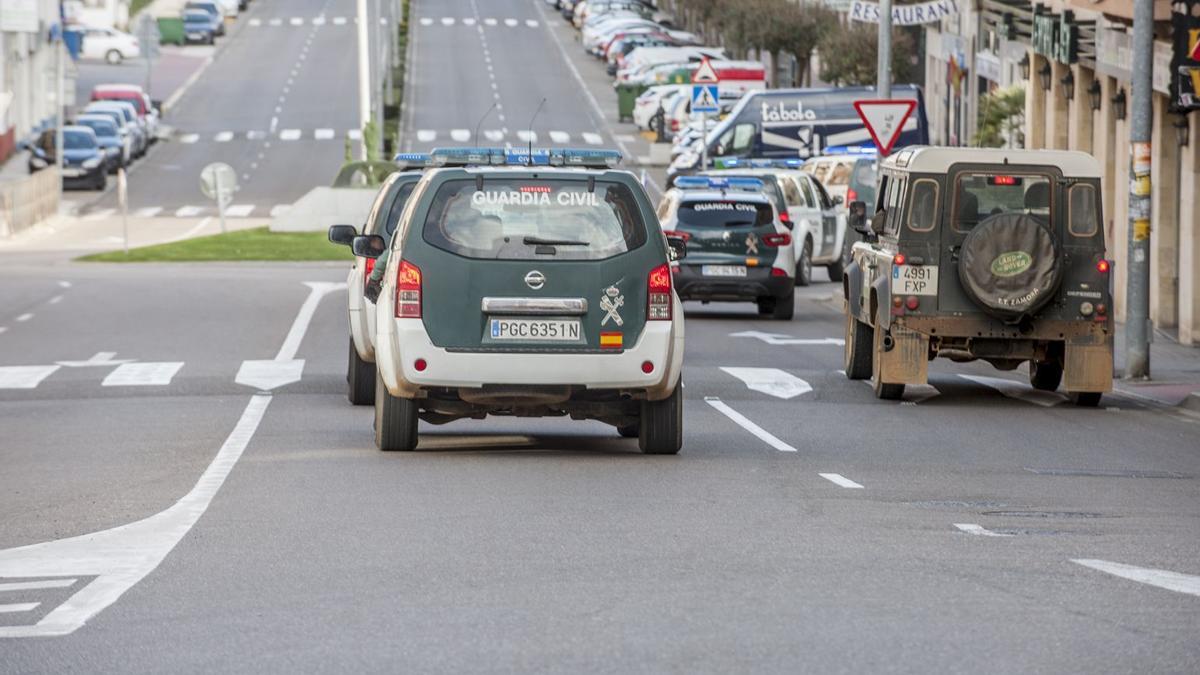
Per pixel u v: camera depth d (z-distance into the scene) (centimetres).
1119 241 9581
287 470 3972
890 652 2123
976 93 17488
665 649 2145
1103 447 4662
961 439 4781
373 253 5000
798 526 3173
